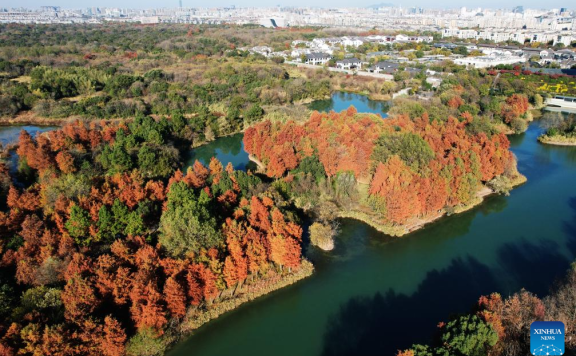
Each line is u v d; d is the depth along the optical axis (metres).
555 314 65.62
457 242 104.12
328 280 90.06
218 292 80.75
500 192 126.56
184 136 172.25
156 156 138.25
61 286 73.19
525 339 61.97
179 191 96.31
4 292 68.00
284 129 145.38
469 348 57.84
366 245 102.19
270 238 86.00
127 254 78.38
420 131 143.25
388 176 109.06
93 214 89.31
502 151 131.88
